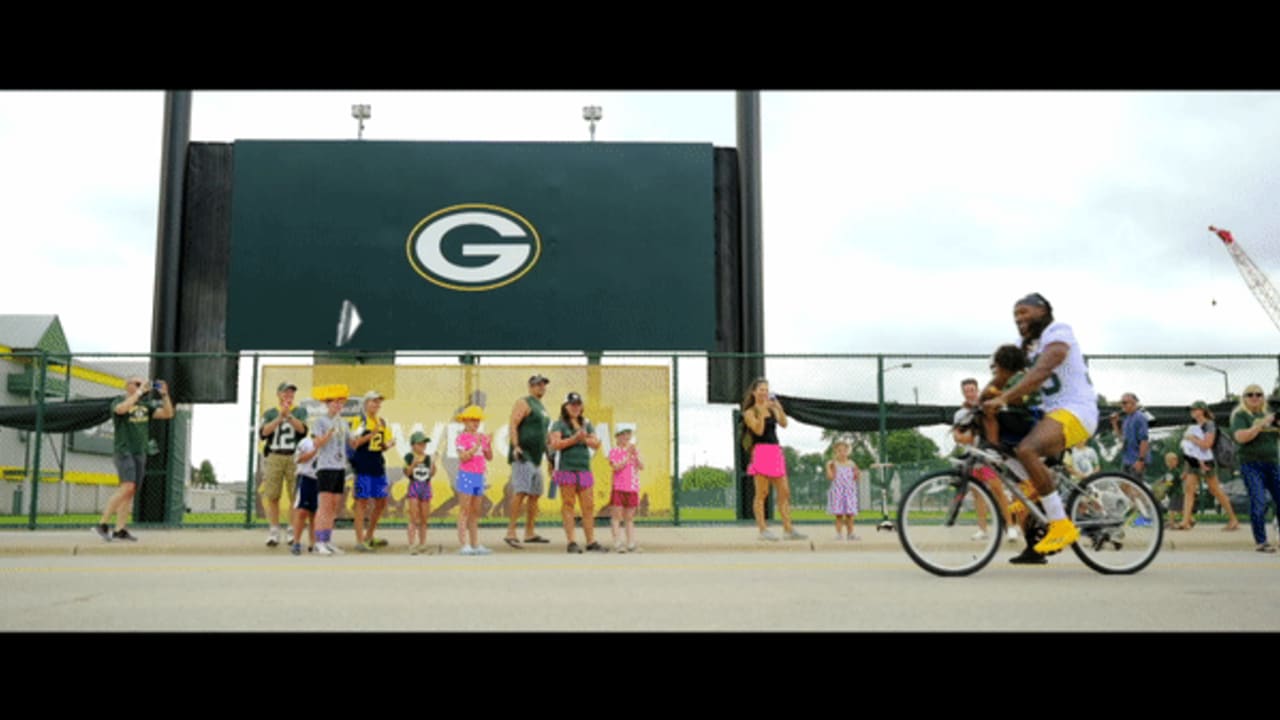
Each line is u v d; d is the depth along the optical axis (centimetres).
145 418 1086
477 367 1284
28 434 1494
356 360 1449
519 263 1485
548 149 1510
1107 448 1291
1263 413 966
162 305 1430
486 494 1262
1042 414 688
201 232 1494
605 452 1266
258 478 1262
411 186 1492
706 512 1269
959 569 668
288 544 1074
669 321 1488
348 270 1471
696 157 1524
